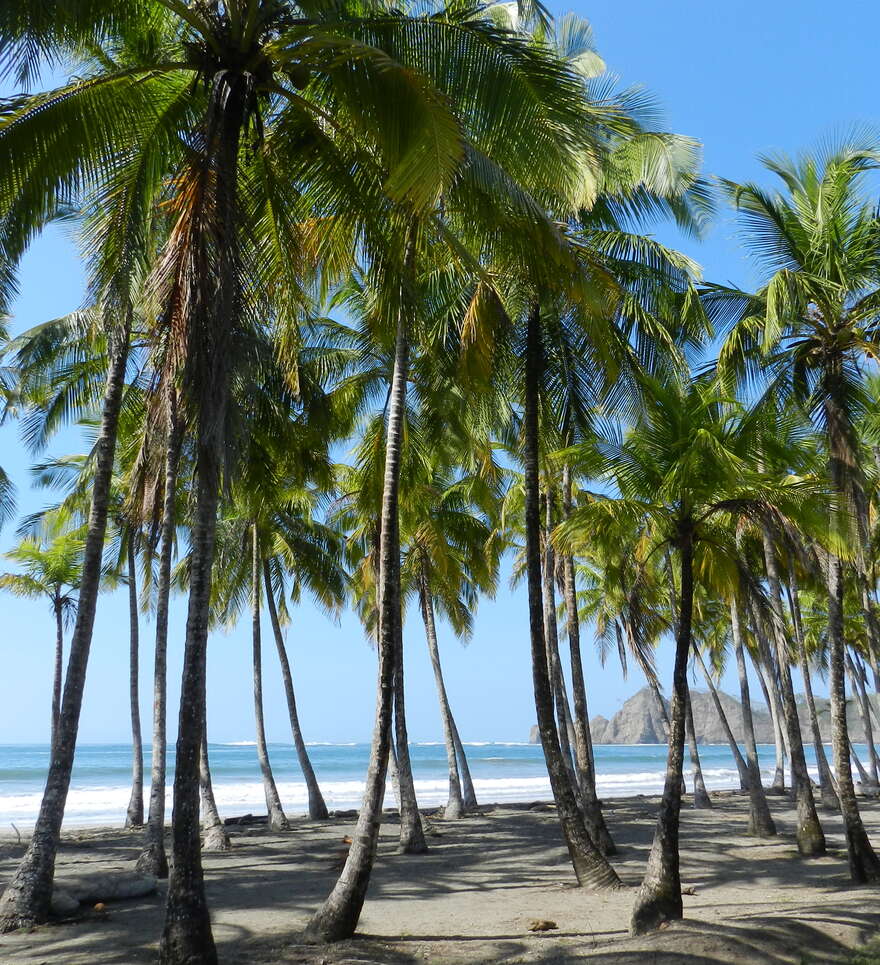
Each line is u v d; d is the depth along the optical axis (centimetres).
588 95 1202
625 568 1220
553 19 834
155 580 2603
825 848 1566
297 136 923
